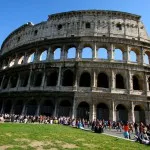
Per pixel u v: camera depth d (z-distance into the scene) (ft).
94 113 186.09
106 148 73.10
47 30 247.09
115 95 191.72
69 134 106.22
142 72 206.18
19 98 215.10
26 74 227.81
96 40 215.31
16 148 62.44
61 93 195.52
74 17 239.91
